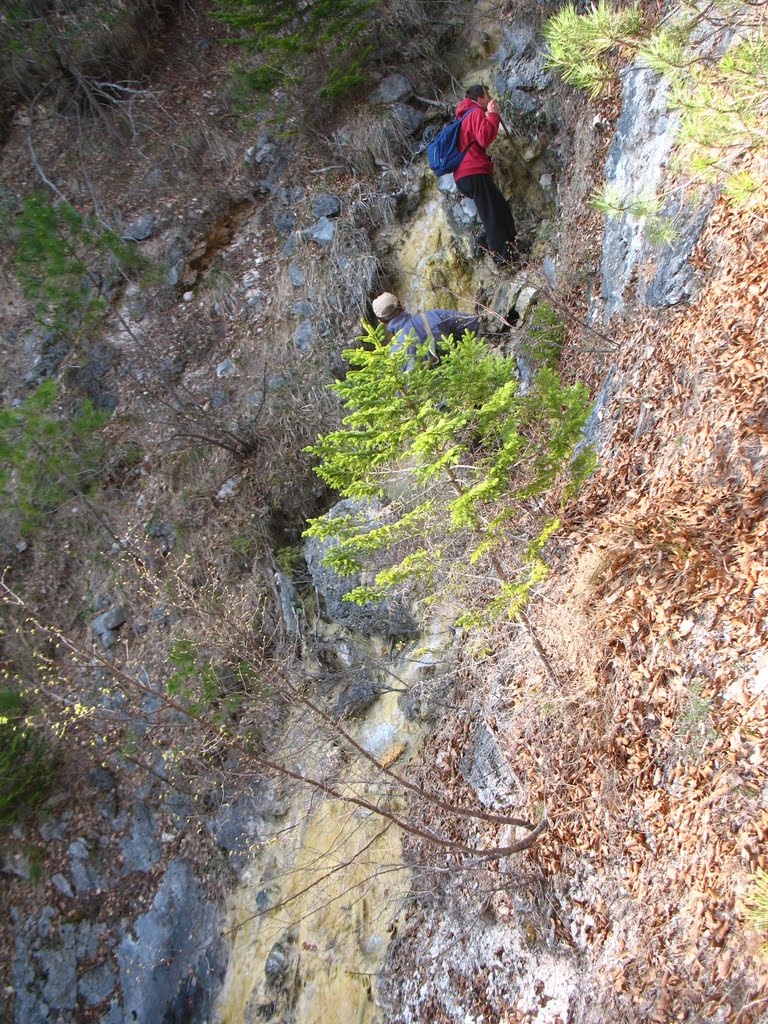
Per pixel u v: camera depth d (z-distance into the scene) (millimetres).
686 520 4316
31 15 10719
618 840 4074
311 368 8195
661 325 5281
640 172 5980
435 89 8734
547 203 7816
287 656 7402
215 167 9734
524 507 4348
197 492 8234
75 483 8570
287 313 8555
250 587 7734
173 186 9758
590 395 5969
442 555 4430
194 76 10602
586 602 4598
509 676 5324
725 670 3785
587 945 4121
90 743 7816
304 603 7602
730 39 4367
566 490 4344
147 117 10398
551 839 4523
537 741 4840
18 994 7234
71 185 10188
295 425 8078
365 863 6004
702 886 3547
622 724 4207
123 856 7473
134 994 7004
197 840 7285
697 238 5152
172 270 9328
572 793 4449
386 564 5812
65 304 8438
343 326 8250
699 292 5031
